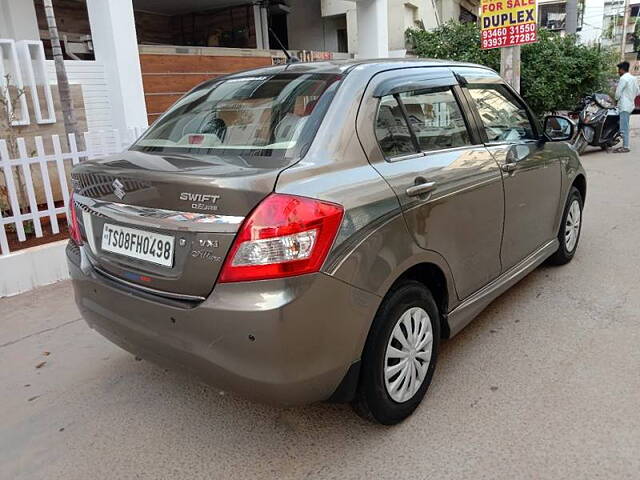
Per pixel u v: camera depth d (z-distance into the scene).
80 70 6.62
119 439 2.74
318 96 2.66
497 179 3.33
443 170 2.90
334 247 2.21
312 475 2.42
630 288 4.28
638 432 2.56
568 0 22.09
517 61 9.48
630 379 3.01
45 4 5.40
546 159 4.05
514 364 3.23
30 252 4.81
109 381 3.30
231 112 2.90
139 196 2.41
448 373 3.17
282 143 2.50
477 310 3.30
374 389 2.52
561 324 3.72
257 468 2.48
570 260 4.94
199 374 2.34
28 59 6.00
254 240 2.09
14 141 5.86
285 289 2.10
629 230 5.81
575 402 2.82
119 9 6.64
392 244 2.47
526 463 2.40
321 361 2.22
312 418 2.83
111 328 2.65
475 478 2.33
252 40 12.64
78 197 2.85
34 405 3.07
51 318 4.23
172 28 13.77
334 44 14.55
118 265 2.56
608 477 2.29
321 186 2.26
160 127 3.24
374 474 2.40
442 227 2.83
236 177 2.14
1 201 5.61
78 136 5.74
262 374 2.14
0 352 3.71
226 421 2.85
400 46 14.25
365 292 2.33
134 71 6.89
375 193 2.44
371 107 2.68
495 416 2.75
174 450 2.64
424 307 2.78
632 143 13.12
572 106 13.92
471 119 3.36
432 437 2.62
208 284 2.20
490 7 9.44
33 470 2.54
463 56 13.45
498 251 3.46
